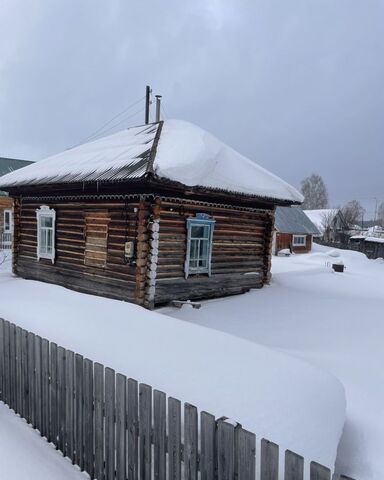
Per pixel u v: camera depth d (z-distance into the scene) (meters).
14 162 30.31
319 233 33.41
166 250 9.94
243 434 2.51
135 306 7.13
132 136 12.39
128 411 3.14
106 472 3.35
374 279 17.78
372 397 5.53
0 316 6.48
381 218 93.31
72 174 10.65
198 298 10.94
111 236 10.22
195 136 11.16
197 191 9.66
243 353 4.81
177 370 4.26
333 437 3.50
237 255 12.09
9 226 27.69
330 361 6.87
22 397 4.32
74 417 3.62
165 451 2.92
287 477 2.36
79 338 5.29
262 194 11.30
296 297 12.09
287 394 3.87
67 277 11.56
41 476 3.24
